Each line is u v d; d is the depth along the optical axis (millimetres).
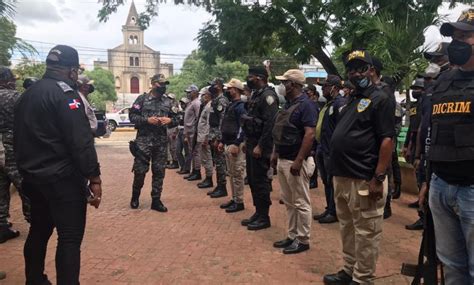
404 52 8180
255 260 4223
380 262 4168
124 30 91750
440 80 2605
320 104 7988
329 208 5633
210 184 8070
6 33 8281
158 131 6191
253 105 5109
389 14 8992
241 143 6004
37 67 18953
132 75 92312
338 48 11328
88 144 2949
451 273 2701
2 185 4734
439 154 2512
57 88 2930
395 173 6609
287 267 4051
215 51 12250
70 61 3062
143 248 4551
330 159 3443
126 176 9414
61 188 2947
